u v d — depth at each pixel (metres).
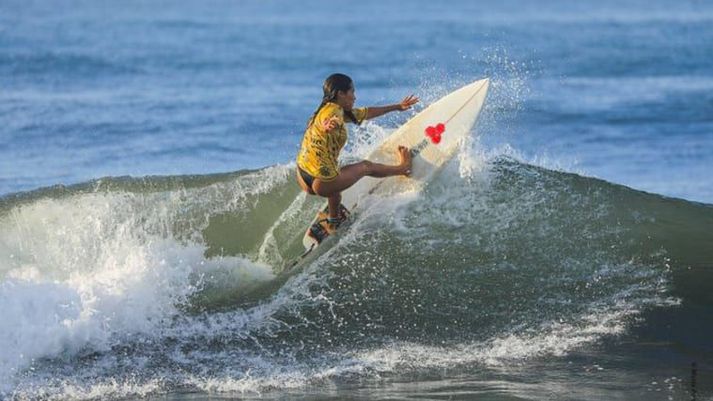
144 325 29.98
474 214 34.22
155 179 38.62
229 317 30.44
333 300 30.91
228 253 35.59
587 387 25.69
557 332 28.92
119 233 35.72
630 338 28.36
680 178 53.75
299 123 64.25
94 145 58.50
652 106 71.38
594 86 78.94
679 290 30.56
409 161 35.03
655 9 134.62
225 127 63.09
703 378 26.02
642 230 33.69
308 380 26.84
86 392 26.66
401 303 30.61
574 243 32.94
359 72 84.81
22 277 33.69
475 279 31.47
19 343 28.34
